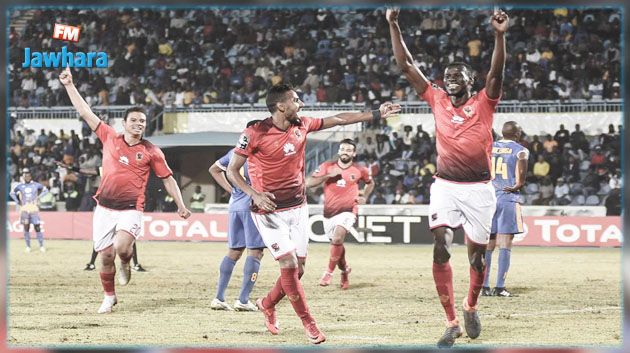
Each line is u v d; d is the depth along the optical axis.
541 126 48.78
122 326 16.42
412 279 25.03
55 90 55.75
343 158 22.92
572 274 26.52
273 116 14.05
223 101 53.91
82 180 47.97
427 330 16.08
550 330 16.08
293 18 59.72
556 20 55.44
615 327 16.45
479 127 13.99
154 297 20.84
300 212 14.46
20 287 22.86
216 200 48.75
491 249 21.30
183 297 20.86
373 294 21.58
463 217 14.41
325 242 39.09
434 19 57.91
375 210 39.09
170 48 58.38
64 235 41.78
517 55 54.16
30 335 15.37
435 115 14.34
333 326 16.53
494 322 17.03
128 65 57.59
